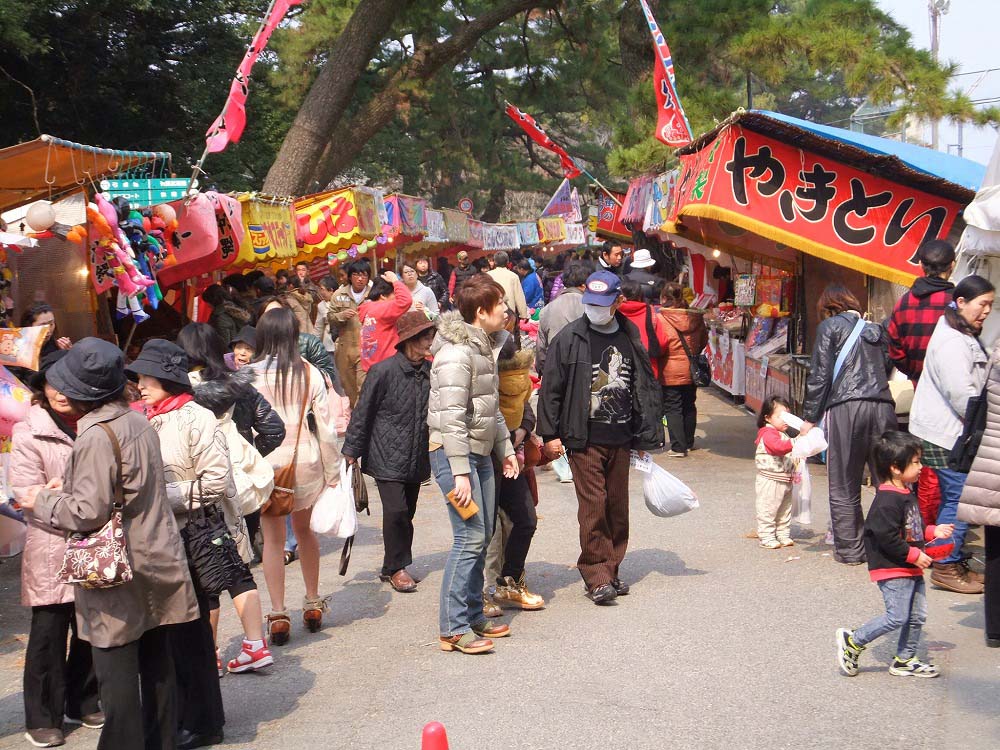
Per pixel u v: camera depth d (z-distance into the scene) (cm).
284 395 604
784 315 1312
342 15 2850
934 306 712
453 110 4047
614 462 666
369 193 1580
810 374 728
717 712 479
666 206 1324
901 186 949
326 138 2295
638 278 1322
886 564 509
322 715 497
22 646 624
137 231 910
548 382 655
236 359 700
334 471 623
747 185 970
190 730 463
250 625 548
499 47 3953
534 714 483
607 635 596
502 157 4703
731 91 1841
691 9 1823
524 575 699
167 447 467
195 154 2650
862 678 518
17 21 1936
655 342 1108
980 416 579
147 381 475
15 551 653
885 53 1574
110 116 2505
